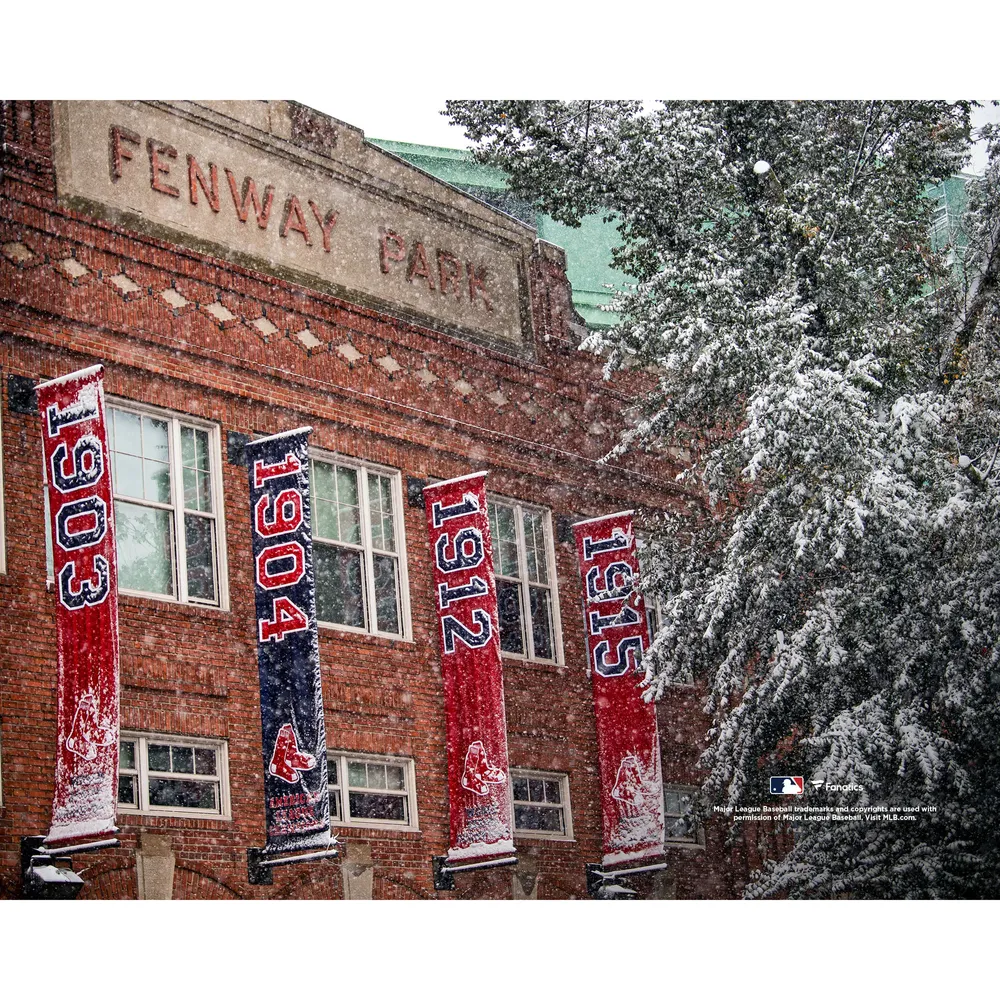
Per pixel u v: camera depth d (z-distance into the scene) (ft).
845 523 64.59
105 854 57.21
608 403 88.58
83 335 62.95
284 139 74.95
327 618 69.56
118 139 67.10
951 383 75.31
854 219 75.15
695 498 90.94
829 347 74.23
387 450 74.84
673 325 73.56
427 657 72.79
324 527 70.95
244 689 64.03
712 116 79.10
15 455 59.26
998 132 78.33
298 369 71.72
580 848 77.05
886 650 68.85
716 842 83.51
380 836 67.46
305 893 63.31
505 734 70.03
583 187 80.02
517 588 80.18
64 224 63.62
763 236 77.00
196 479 65.98
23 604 57.67
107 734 55.47
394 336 77.36
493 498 80.79
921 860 66.74
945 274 80.02
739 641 70.54
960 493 65.98
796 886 70.79
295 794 61.67
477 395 81.05
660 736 83.05
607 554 81.10
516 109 79.05
